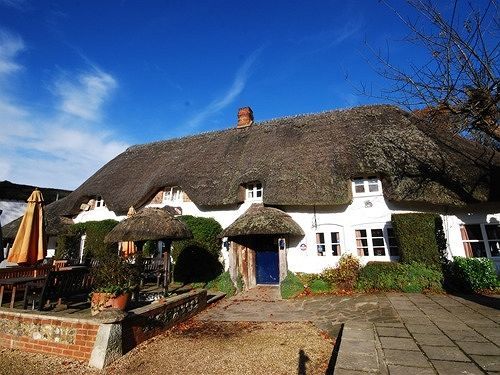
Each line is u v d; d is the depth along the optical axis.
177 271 13.46
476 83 6.86
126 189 16.64
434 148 12.21
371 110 16.16
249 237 14.06
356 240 12.12
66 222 17.88
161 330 6.89
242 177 13.83
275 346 5.89
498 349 4.93
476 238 11.34
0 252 9.68
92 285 7.74
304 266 12.27
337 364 4.46
